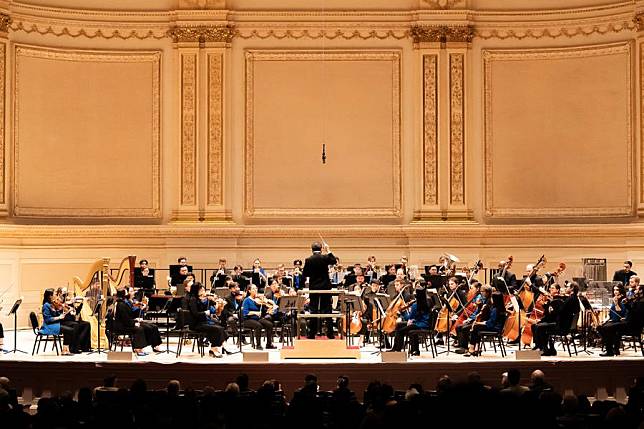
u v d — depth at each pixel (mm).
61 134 26984
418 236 27047
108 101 27391
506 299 20172
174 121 27484
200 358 19219
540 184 27266
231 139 27625
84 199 27188
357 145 27688
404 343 20250
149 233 26953
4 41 25844
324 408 12102
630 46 26297
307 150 27766
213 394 12039
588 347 21281
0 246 25609
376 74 27750
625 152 26391
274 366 17359
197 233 26891
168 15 27469
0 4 25625
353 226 27219
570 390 17562
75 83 27172
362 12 27688
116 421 11117
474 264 26891
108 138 27391
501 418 11664
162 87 27547
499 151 27484
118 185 27438
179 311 19750
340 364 17359
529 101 27391
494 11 27469
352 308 21422
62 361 17594
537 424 11508
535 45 27359
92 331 20703
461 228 26844
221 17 27359
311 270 20359
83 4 27188
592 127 26875
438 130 27484
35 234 26188
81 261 26703
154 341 20141
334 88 27688
